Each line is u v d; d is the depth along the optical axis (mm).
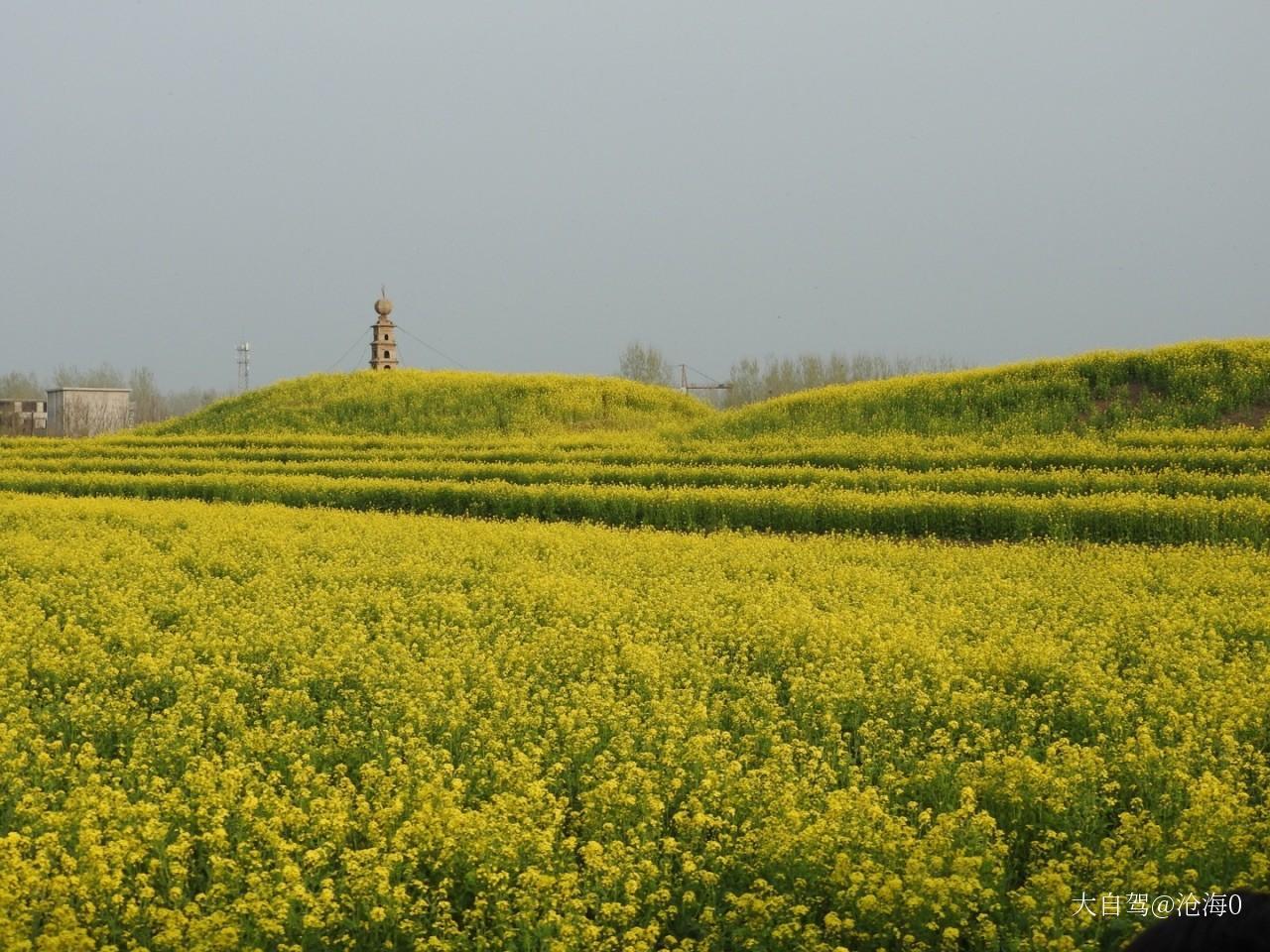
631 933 6941
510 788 9445
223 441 45688
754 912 7363
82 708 11336
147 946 7168
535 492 28922
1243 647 13797
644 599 16625
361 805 8625
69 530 24000
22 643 14094
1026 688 12727
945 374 43969
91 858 7500
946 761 9867
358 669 13188
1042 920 6832
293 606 16453
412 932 7316
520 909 7320
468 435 47750
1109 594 16453
